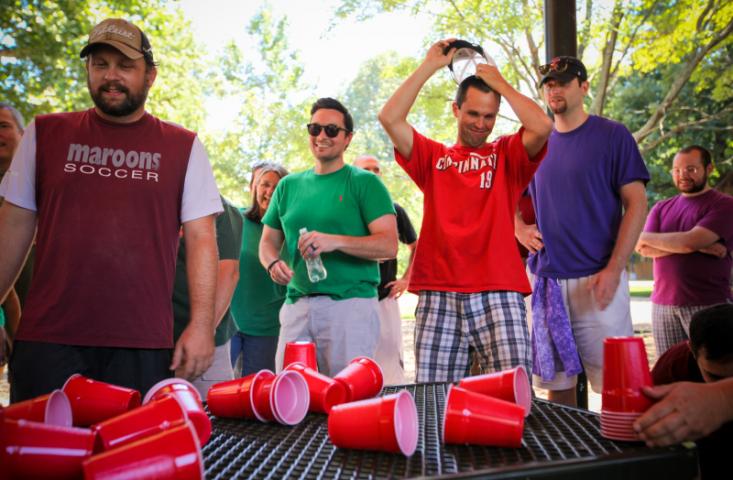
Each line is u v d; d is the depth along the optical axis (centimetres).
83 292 195
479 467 103
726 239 394
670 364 196
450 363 254
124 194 201
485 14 1151
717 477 175
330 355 318
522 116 252
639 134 1294
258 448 120
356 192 329
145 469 86
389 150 2197
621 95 1786
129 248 199
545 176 313
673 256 408
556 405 145
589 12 1158
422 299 262
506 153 261
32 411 110
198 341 204
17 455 94
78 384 129
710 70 1294
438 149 270
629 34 1155
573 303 307
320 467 107
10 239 203
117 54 199
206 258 211
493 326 247
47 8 1146
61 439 97
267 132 1672
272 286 393
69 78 1178
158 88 1295
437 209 263
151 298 202
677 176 419
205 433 119
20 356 194
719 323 166
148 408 104
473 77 262
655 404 112
